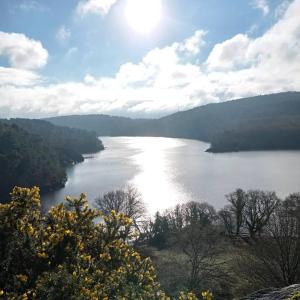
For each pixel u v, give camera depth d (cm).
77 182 12056
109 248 1075
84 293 845
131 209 6550
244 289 3119
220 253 4400
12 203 1043
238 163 15500
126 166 15350
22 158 11850
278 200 6394
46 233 1010
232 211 6838
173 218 7019
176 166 14912
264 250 3133
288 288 981
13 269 925
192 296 884
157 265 3812
